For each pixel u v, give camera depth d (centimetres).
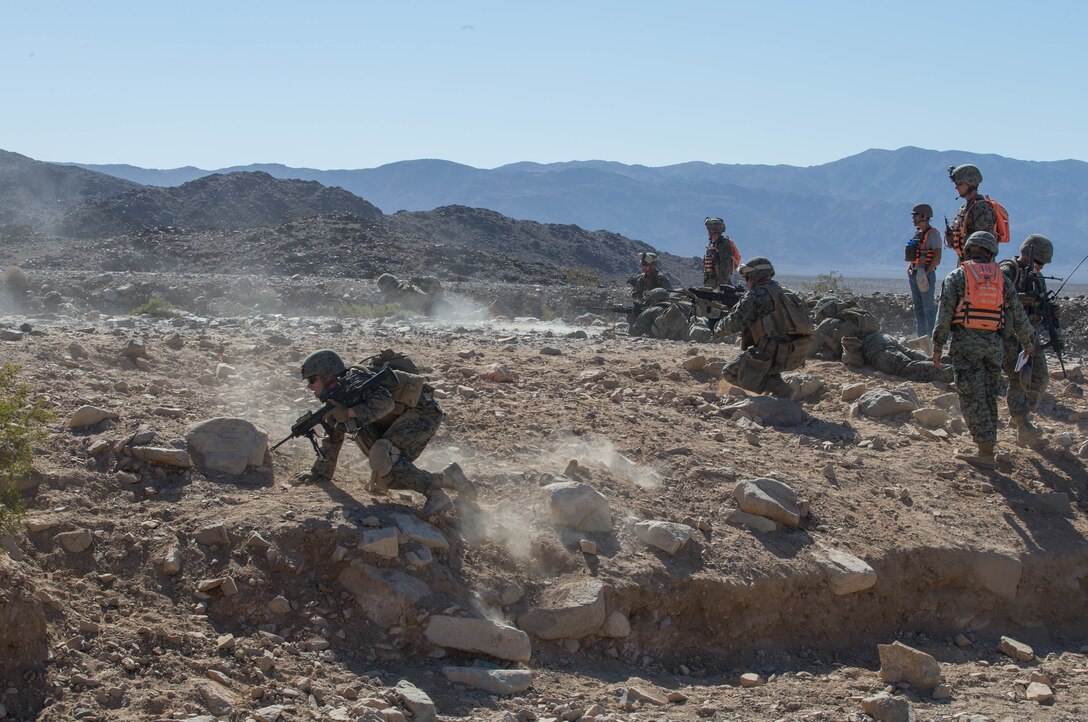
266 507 641
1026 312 1009
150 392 827
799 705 618
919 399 1088
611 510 731
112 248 4838
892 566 771
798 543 755
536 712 562
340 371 683
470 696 564
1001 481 917
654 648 669
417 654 593
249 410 824
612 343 1420
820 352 1264
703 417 997
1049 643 796
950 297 926
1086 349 2106
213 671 530
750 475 831
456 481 695
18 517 542
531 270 5016
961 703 647
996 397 942
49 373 813
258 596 586
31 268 4306
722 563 710
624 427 909
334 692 539
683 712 591
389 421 696
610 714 572
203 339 1034
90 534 594
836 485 862
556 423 897
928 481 902
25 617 505
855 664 718
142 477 665
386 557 614
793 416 1012
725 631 697
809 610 730
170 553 592
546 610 636
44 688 492
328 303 2830
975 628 793
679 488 792
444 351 1142
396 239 5197
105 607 557
